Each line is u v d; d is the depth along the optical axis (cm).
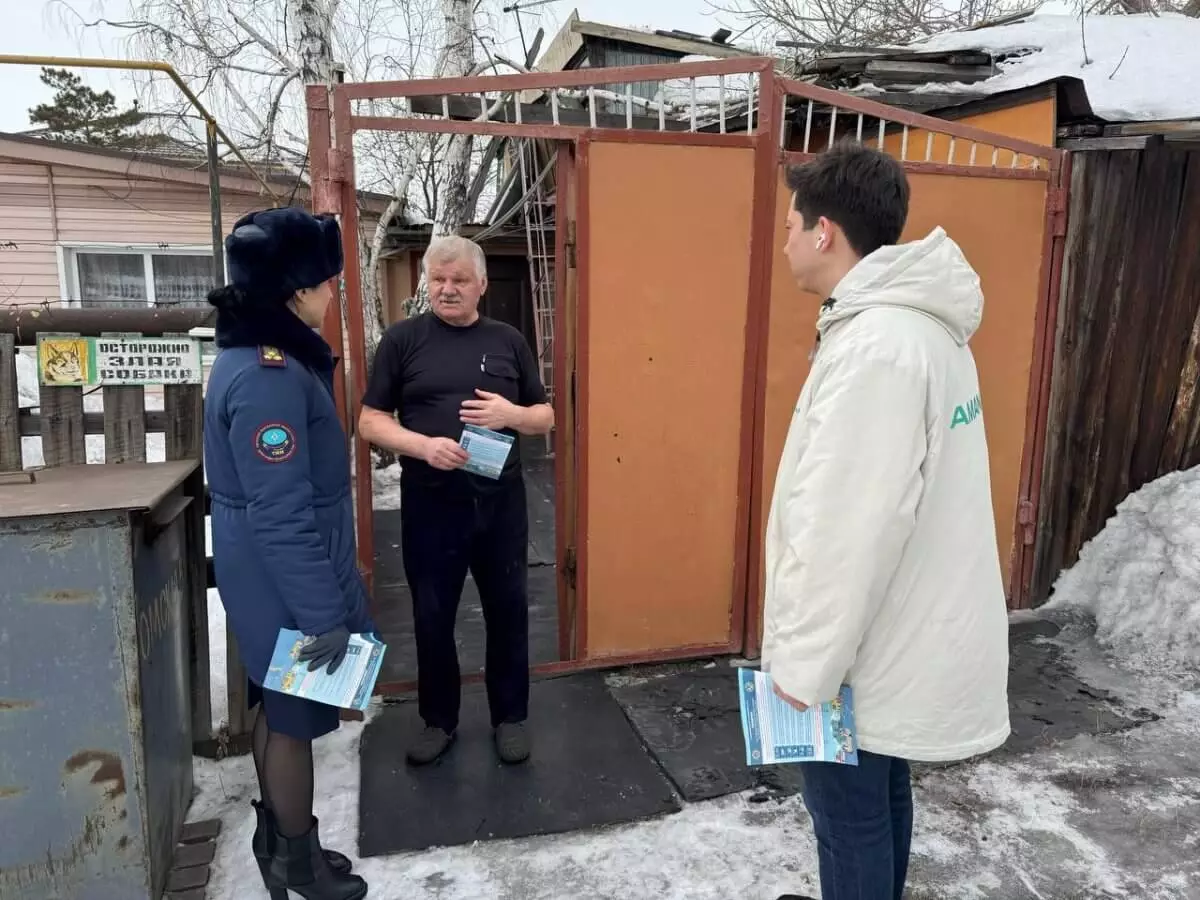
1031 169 338
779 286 306
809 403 149
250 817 229
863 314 142
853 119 451
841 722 146
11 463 226
